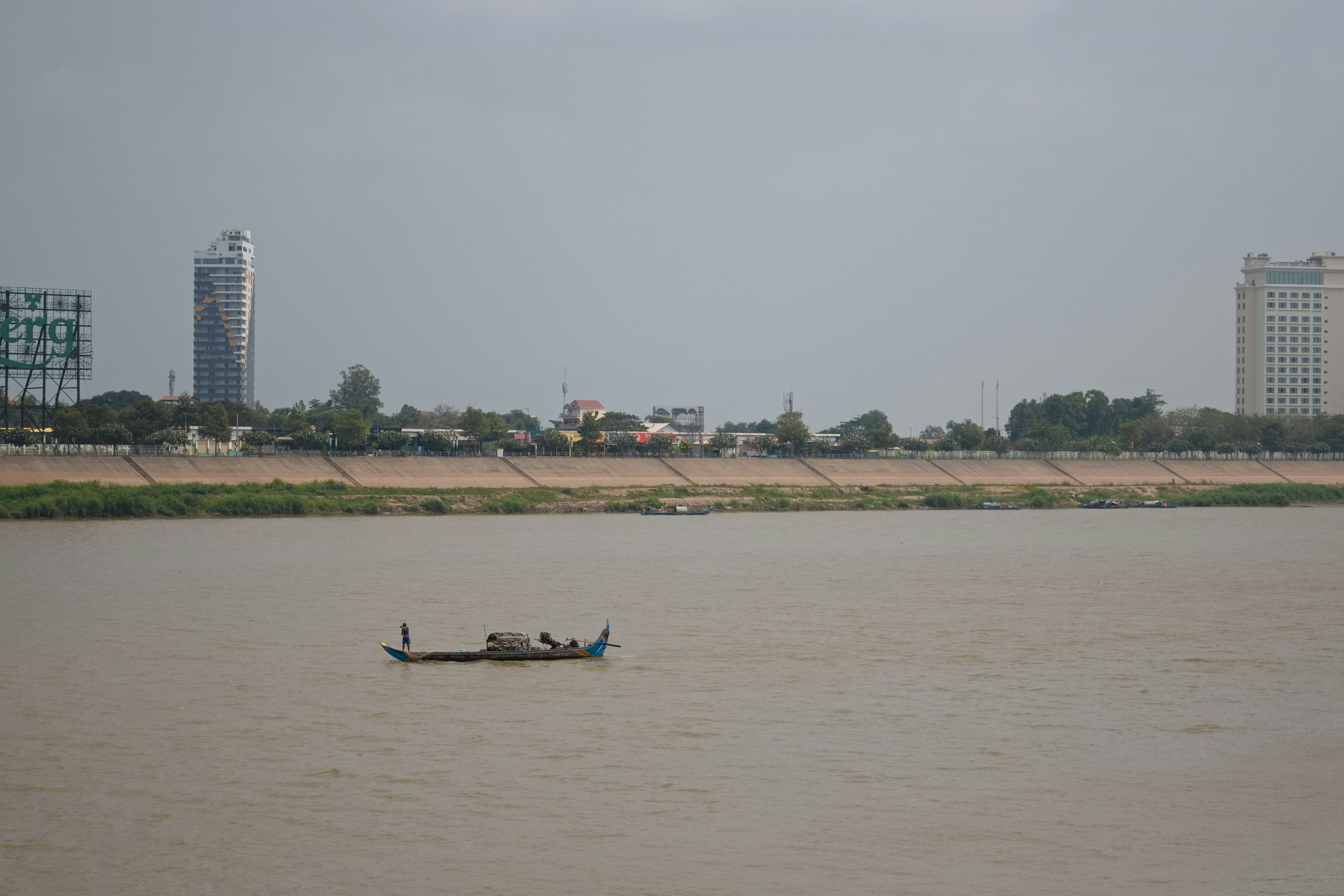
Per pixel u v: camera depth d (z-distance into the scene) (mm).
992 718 108938
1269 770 93750
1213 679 125625
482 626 156625
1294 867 75188
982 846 78312
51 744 99062
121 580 198625
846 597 188125
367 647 141625
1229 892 71750
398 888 71688
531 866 75000
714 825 81688
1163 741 101625
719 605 177875
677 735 102500
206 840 78750
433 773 91938
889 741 101250
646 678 125062
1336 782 91000
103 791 87625
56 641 143875
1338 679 126062
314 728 104500
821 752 97938
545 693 118188
